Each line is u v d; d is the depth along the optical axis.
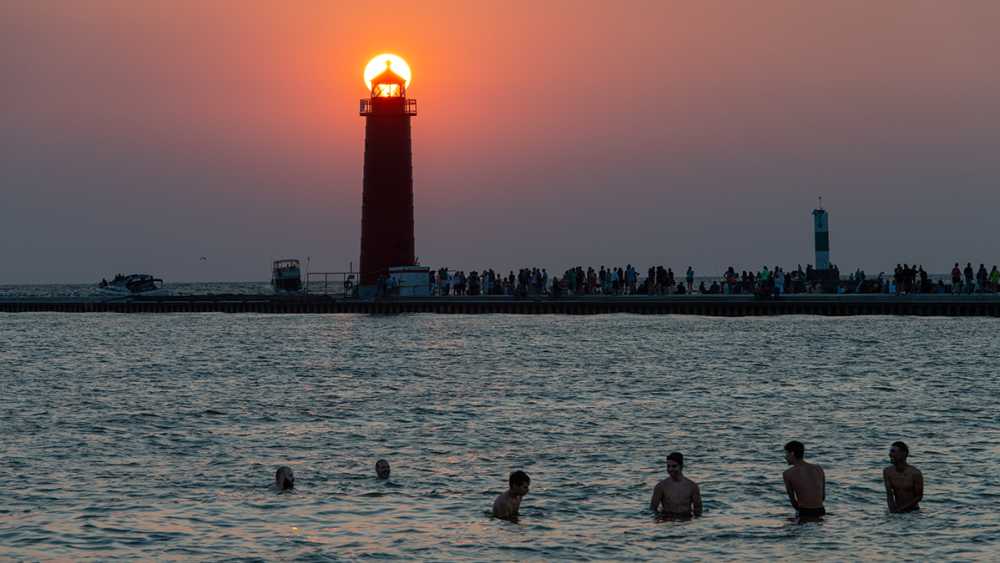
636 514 97.56
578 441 130.62
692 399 165.00
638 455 122.12
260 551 88.19
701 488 106.38
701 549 88.00
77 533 92.88
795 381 185.75
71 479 112.44
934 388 173.75
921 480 96.88
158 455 124.81
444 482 110.19
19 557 86.75
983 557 85.38
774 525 93.69
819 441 129.00
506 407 158.88
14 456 124.31
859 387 176.62
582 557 86.44
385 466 111.44
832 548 87.75
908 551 86.88
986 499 100.88
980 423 139.75
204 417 152.38
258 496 105.00
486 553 87.56
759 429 137.50
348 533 92.88
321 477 112.75
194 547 89.25
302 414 154.25
